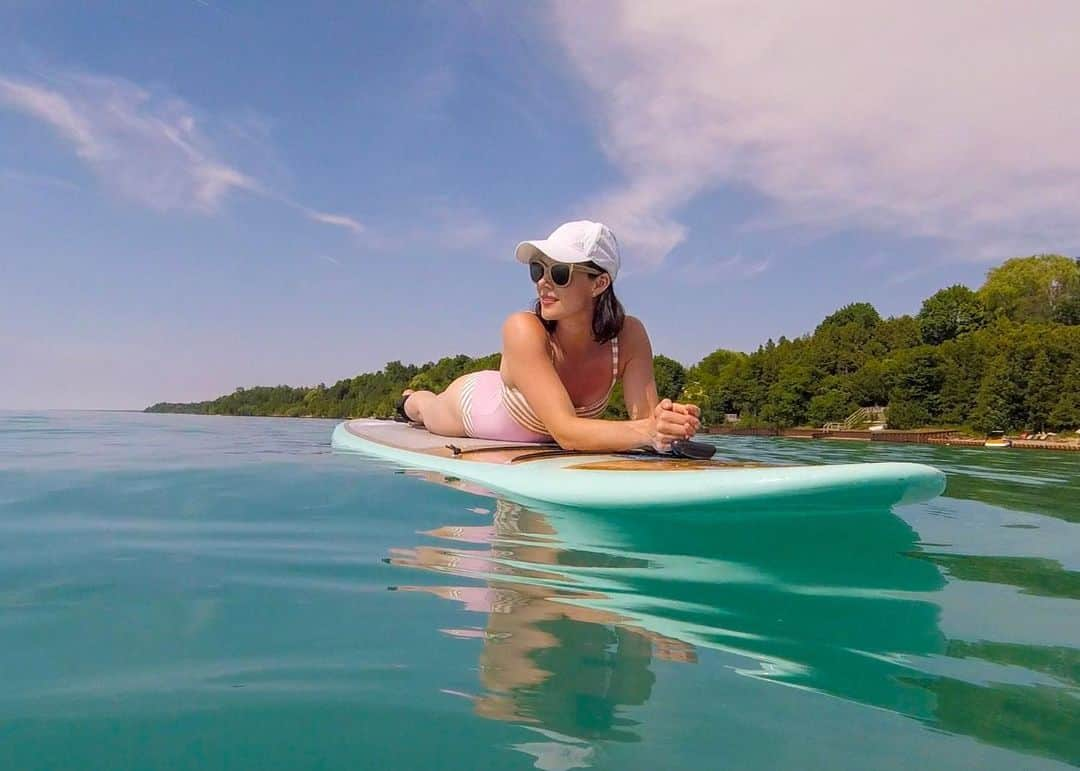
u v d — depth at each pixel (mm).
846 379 36094
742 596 1673
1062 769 928
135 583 1708
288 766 901
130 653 1270
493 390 4320
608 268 3459
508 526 2393
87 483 3428
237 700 1087
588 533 2283
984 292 60875
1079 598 1714
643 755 940
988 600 1688
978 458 7324
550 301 3443
